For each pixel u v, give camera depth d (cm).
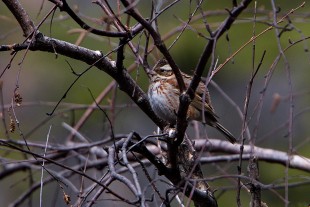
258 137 1681
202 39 1623
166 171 919
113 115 1217
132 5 812
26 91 1727
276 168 1531
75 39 1561
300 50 1636
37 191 1641
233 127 1681
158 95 1102
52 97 1702
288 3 1700
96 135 1576
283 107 1680
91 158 1330
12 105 852
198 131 1238
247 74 1669
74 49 946
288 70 747
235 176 784
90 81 1650
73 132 1279
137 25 918
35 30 862
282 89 1683
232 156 1188
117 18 896
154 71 1116
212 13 1299
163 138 920
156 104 1100
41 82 1722
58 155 1273
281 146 1667
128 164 786
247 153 1224
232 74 1692
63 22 1580
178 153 995
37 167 1212
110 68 982
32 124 1689
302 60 1645
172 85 1098
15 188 1675
